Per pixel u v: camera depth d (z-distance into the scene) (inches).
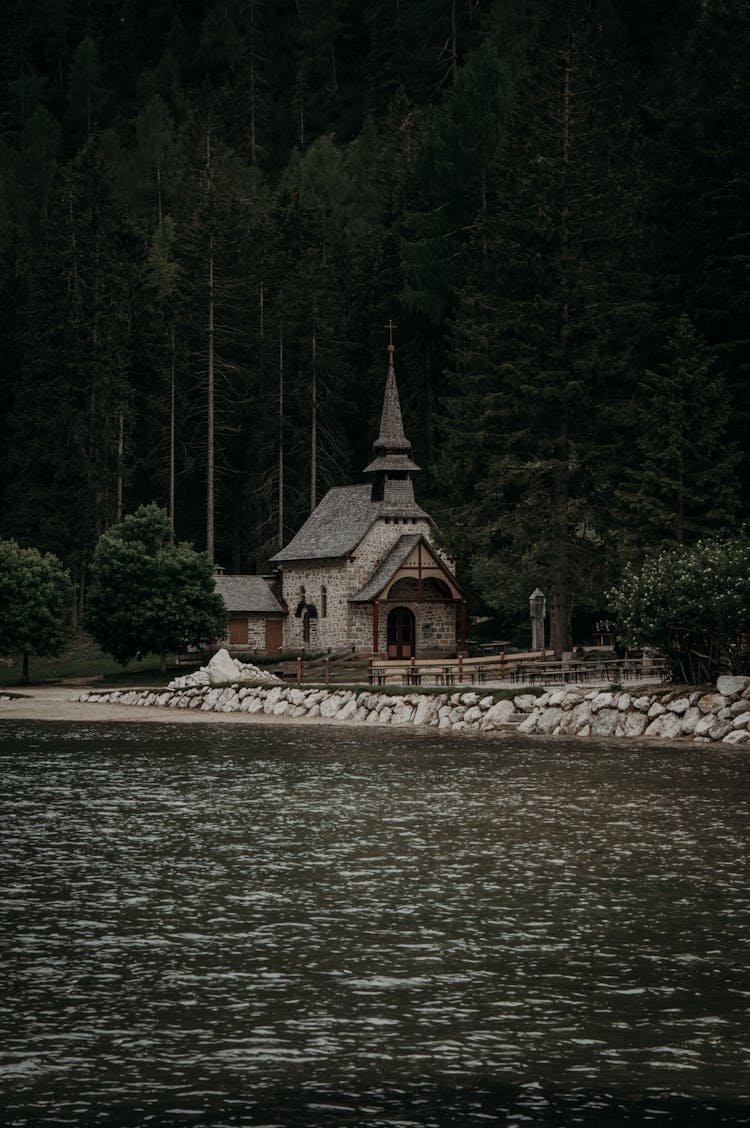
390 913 615.2
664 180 2554.1
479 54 3661.4
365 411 4286.4
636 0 4520.2
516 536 2385.6
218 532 4456.2
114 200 4517.7
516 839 812.0
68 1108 383.6
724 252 2427.4
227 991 495.5
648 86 3912.4
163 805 978.1
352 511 3228.3
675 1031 447.5
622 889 662.5
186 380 4345.5
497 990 494.9
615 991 492.4
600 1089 396.5
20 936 574.9
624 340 2439.7
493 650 3016.7
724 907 620.4
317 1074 409.7
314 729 1797.5
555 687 1800.0
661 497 2319.1
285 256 4547.2
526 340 2443.4
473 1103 386.3
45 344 4156.0
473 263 3166.8
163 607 3006.9
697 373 2239.2
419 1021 459.5
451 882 682.8
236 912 618.5
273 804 979.9
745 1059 421.1
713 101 2628.0
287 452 4131.4
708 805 952.3
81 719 2052.2
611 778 1127.6
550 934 573.9
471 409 2608.3
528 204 2477.9
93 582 3112.7
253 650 3309.5
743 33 2859.3
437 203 3668.8
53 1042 439.8
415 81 7490.2
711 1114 376.8
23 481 4099.4
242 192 6117.1
